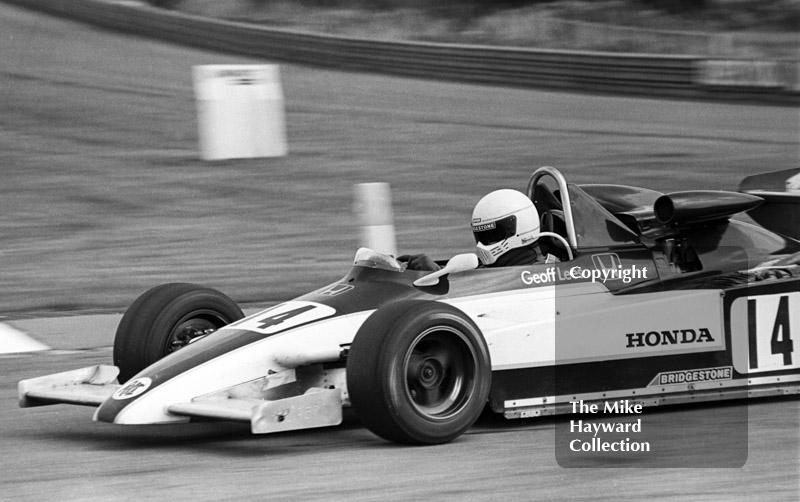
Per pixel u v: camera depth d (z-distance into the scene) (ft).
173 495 28.19
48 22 252.42
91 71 199.21
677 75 178.60
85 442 35.81
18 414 41.06
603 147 136.98
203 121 126.31
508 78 193.47
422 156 131.03
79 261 82.74
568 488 28.78
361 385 32.81
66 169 122.01
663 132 148.56
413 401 33.37
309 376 36.27
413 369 33.83
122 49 224.53
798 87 169.07
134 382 34.91
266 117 128.16
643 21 236.84
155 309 39.55
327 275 77.25
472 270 38.88
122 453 33.83
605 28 222.69
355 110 165.27
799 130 150.51
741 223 43.98
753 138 144.15
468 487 28.78
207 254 85.25
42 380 37.93
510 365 37.29
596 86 185.57
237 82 126.82
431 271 39.14
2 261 82.84
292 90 184.75
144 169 121.70
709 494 28.30
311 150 133.08
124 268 80.18
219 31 226.38
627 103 174.91
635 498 27.84
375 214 67.26
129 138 139.95
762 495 28.19
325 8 262.26
